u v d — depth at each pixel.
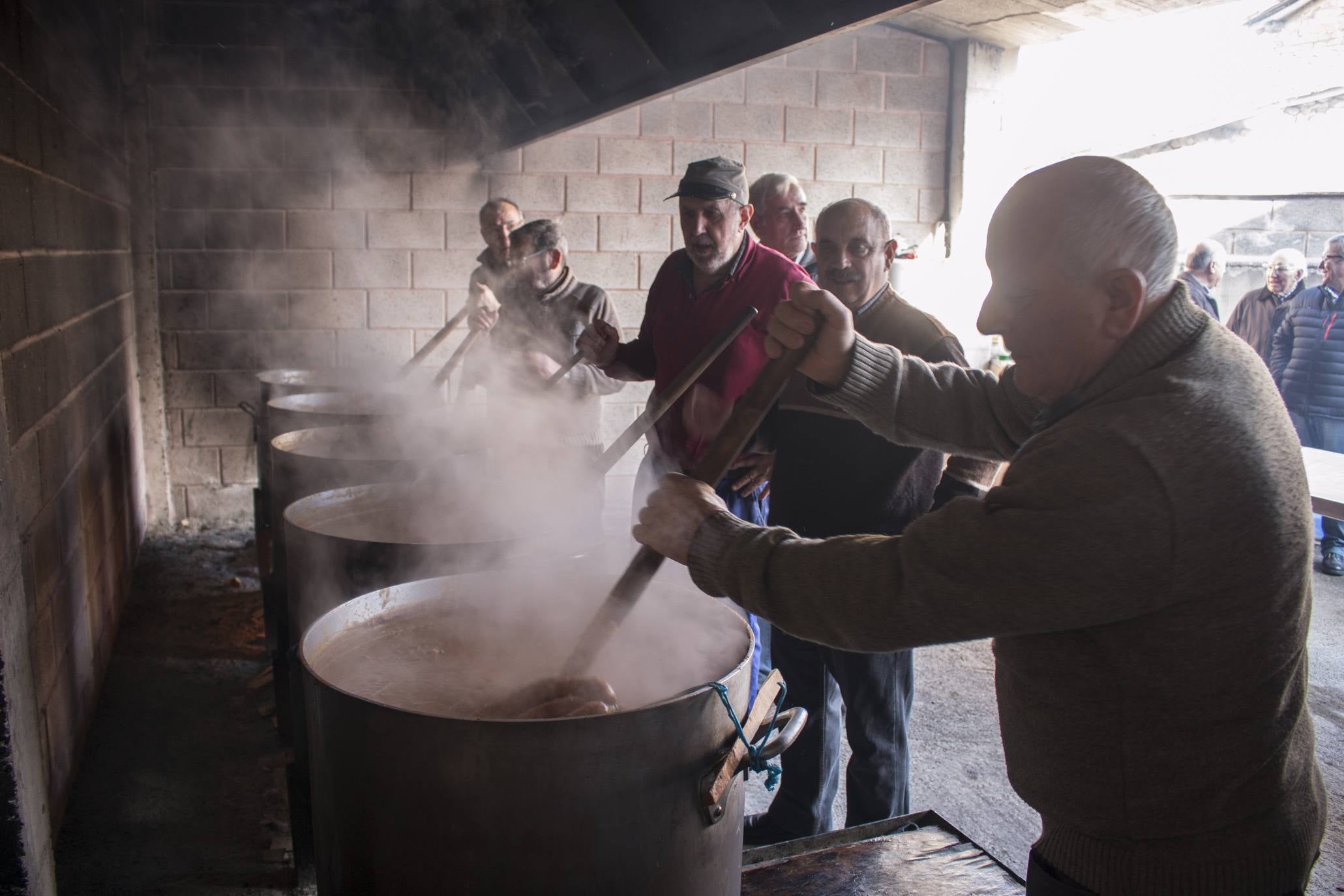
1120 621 0.97
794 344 1.36
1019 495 0.96
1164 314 1.00
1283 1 8.47
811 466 2.18
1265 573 0.95
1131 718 0.99
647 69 2.56
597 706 1.16
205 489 5.07
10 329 2.09
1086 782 1.02
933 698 3.33
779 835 2.22
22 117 2.31
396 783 1.10
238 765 2.75
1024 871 2.38
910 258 5.43
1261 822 1.00
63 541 2.60
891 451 2.10
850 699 2.10
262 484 3.67
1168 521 0.91
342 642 1.49
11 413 2.06
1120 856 1.02
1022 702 1.07
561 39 2.91
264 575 3.19
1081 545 0.92
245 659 3.48
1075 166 0.99
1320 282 7.39
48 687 2.33
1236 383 0.98
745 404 1.33
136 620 3.81
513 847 1.09
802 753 2.19
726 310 2.54
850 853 1.72
